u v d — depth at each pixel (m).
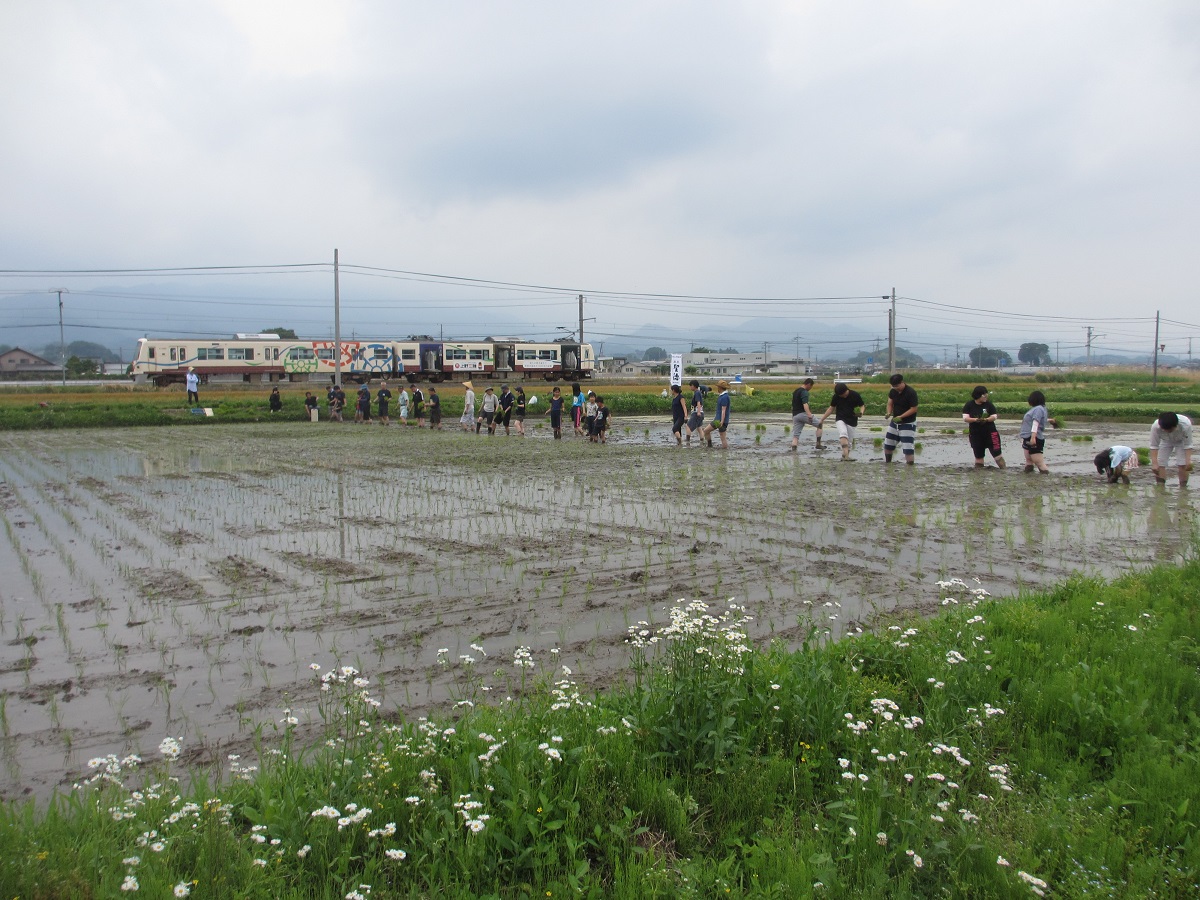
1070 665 5.55
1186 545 10.16
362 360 68.62
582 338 77.94
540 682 5.43
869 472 17.52
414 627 7.00
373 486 15.68
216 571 8.96
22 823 3.62
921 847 3.49
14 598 7.92
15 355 112.50
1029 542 10.33
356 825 3.55
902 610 7.34
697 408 23.86
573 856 3.47
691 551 9.76
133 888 3.00
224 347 64.75
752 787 3.98
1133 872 3.43
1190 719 4.82
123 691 5.62
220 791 3.99
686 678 4.64
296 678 5.85
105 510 13.01
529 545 10.21
